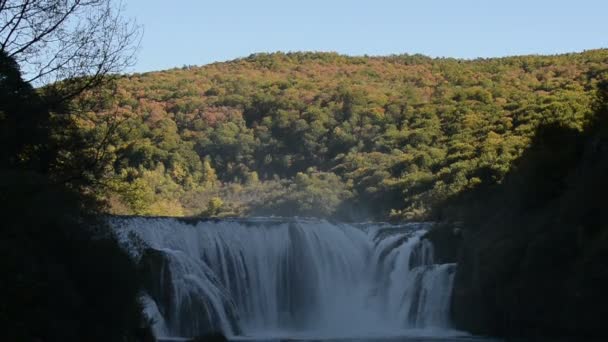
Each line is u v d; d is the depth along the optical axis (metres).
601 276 43.00
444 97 142.25
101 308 31.19
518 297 49.03
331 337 54.25
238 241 61.78
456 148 108.12
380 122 132.50
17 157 29.02
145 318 35.94
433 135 122.44
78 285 30.58
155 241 57.00
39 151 29.34
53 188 29.31
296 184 117.00
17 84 27.88
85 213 33.25
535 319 47.62
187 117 136.12
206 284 54.09
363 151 126.50
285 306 62.75
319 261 65.44
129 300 33.09
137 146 116.12
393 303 64.06
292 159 129.12
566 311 45.03
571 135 58.19
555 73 153.12
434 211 88.25
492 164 88.81
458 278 57.22
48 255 28.95
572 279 44.91
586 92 119.00
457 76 167.62
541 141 59.97
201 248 59.41
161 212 94.19
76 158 29.97
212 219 61.19
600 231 45.41
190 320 52.12
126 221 56.25
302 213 111.06
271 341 51.66
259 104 141.25
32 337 25.80
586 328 43.66
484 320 53.16
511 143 98.31
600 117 56.19
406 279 63.72
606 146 49.59
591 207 47.28
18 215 27.42
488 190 77.50
